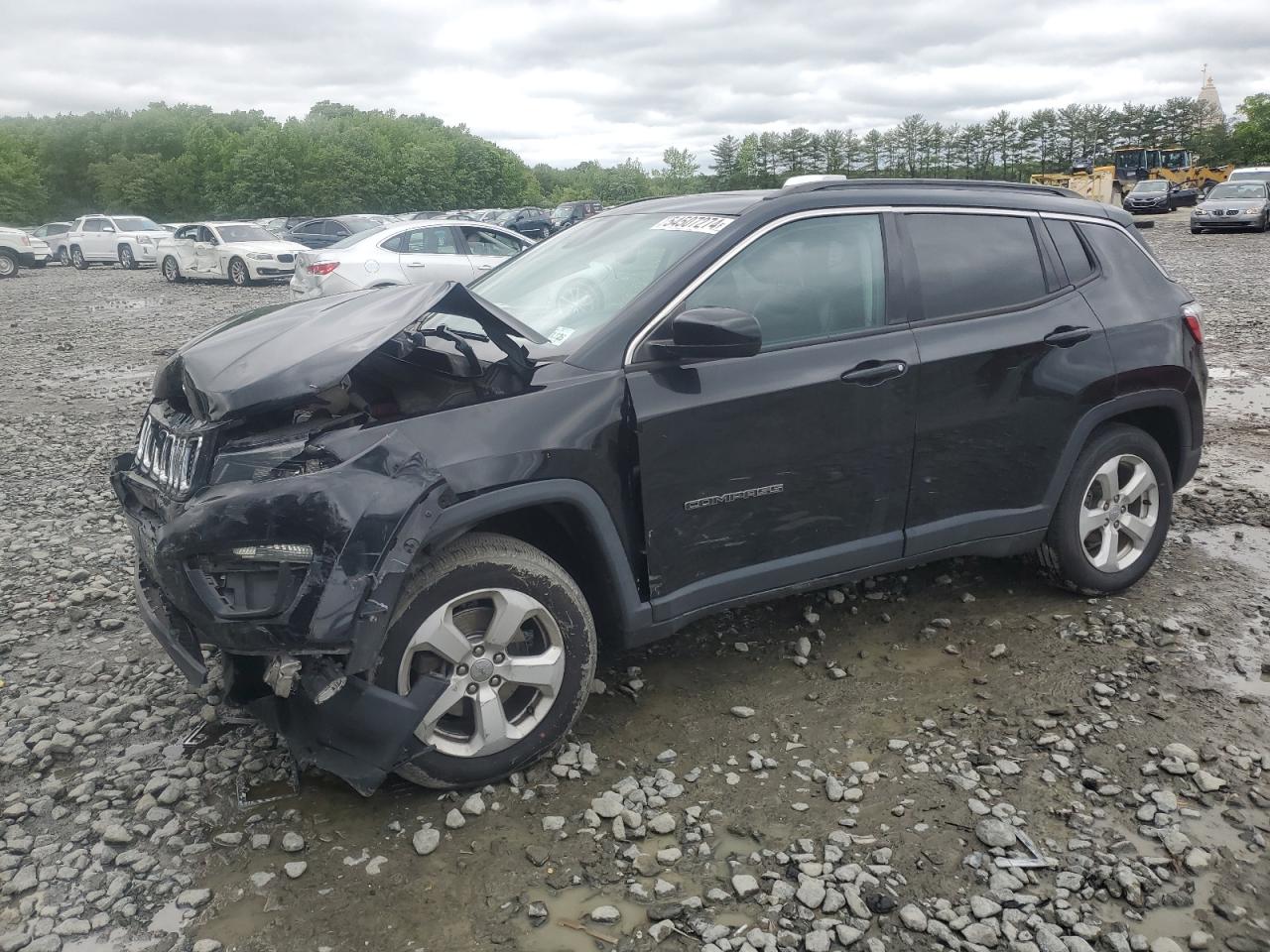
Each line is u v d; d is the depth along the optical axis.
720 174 118.06
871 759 3.29
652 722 3.55
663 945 2.50
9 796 3.20
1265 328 11.84
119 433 8.71
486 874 2.77
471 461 2.92
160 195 108.44
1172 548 5.07
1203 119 107.56
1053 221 4.23
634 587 3.32
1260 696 3.61
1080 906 2.60
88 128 123.19
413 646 2.93
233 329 3.39
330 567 2.68
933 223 3.91
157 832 2.97
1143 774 3.15
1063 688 3.70
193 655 2.96
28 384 11.37
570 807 3.07
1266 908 2.58
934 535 3.91
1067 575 4.33
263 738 3.49
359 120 139.00
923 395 3.73
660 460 3.26
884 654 4.01
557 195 154.88
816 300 3.62
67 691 3.91
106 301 21.56
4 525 6.05
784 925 2.55
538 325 3.61
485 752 3.08
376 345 2.86
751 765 3.26
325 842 2.92
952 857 2.80
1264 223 28.00
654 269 3.53
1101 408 4.17
